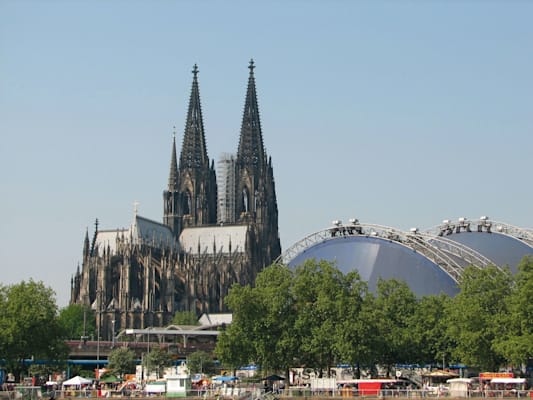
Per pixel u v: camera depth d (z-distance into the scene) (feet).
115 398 535.60
